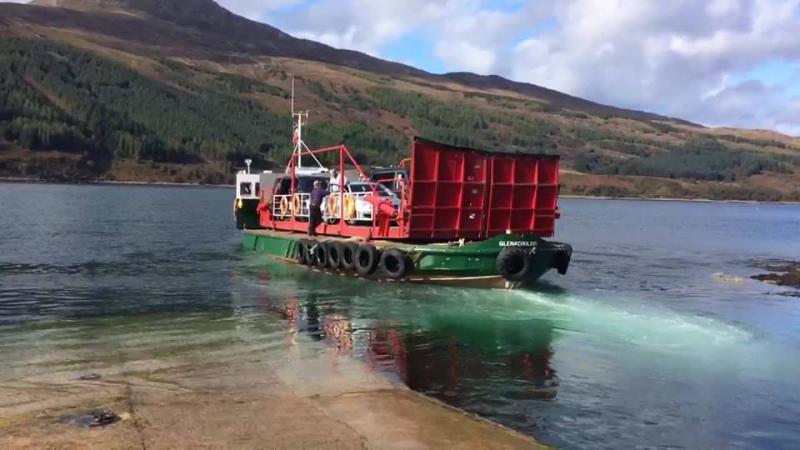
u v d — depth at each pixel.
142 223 50.47
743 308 20.06
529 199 21.44
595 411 10.58
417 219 20.38
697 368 12.84
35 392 9.90
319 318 16.47
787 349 14.31
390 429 8.42
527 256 20.17
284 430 8.25
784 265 34.44
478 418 9.16
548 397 11.15
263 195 30.36
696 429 9.98
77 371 11.22
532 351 13.86
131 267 25.70
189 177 182.00
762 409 10.80
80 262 27.05
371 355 13.19
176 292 20.02
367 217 23.05
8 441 7.68
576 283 24.75
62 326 15.04
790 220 102.00
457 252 20.03
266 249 28.58
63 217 53.94
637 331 15.76
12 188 123.94
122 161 184.75
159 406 9.19
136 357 12.24
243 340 13.88
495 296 19.64
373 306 18.06
